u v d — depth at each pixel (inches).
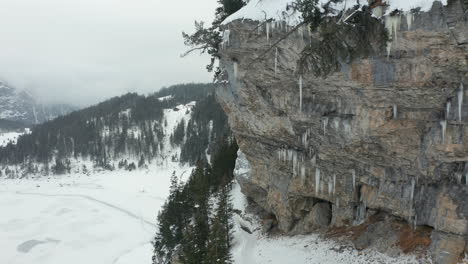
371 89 549.3
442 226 633.6
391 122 589.9
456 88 492.1
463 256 593.3
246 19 569.3
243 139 992.2
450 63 457.7
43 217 3344.0
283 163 944.9
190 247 1166.3
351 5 471.5
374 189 791.1
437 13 417.4
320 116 662.5
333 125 660.1
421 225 712.4
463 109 499.2
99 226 2992.1
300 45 533.6
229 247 1193.4
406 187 709.9
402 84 512.1
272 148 921.5
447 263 604.7
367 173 763.4
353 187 828.0
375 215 839.1
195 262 1104.2
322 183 882.1
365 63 518.6
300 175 926.4
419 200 692.7
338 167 796.6
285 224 1070.4
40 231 2950.3
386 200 751.1
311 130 721.0
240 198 1513.3
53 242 2696.9
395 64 497.7
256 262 996.6
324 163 815.7
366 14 465.1
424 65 477.4
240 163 1277.1
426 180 661.9
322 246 887.1
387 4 452.1
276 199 1067.3
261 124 829.2
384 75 515.8
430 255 644.7
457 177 612.1
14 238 2819.9
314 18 488.4
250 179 1181.1
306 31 511.2
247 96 756.0
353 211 885.2
